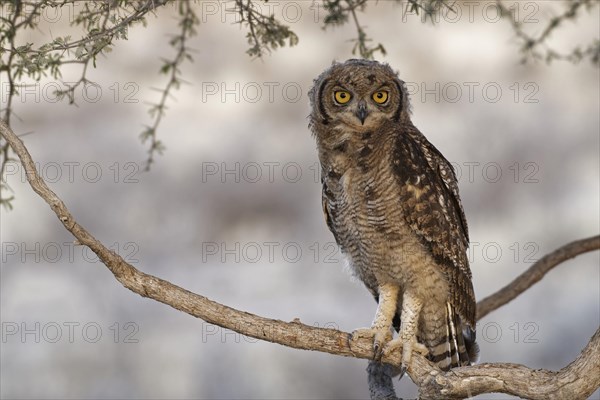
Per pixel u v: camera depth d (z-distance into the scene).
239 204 28.31
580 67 30.66
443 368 12.39
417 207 11.92
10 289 24.14
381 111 12.28
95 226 27.33
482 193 28.23
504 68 31.58
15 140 8.95
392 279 12.28
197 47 30.62
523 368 9.45
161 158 28.89
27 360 21.59
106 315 23.19
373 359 11.18
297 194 28.69
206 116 30.31
